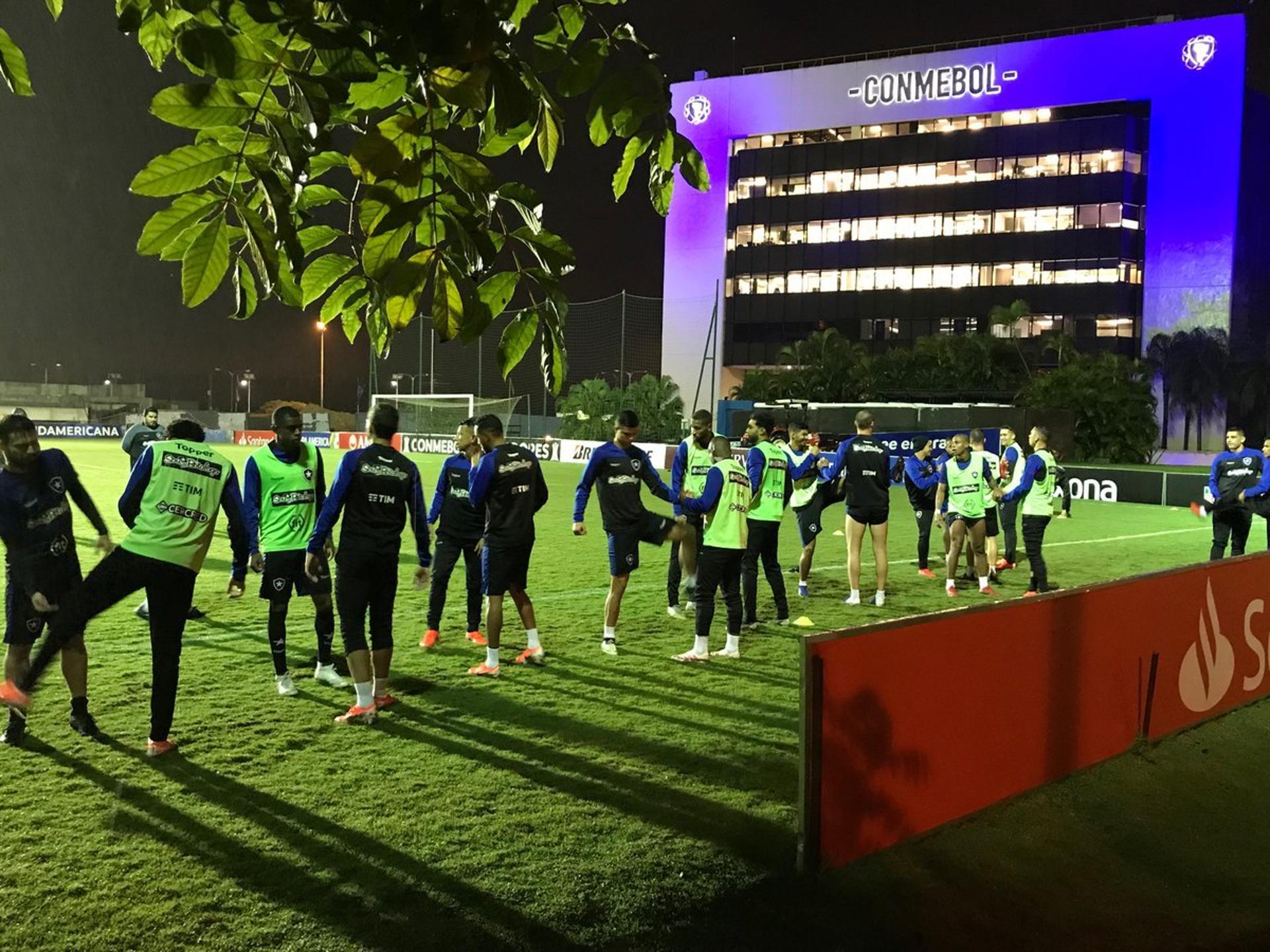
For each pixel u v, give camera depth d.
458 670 6.46
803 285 64.00
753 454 7.99
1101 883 3.79
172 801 4.04
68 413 64.38
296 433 5.74
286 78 1.22
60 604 4.70
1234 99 52.84
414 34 1.24
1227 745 5.34
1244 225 55.50
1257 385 52.09
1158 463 53.38
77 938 2.91
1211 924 3.56
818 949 3.09
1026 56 57.41
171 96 1.20
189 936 2.94
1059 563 12.80
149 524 4.50
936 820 3.87
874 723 3.62
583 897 3.26
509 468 6.31
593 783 4.35
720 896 3.32
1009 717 4.20
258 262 1.24
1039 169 57.25
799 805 3.46
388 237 1.29
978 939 3.30
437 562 7.15
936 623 3.85
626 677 6.35
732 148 66.31
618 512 6.95
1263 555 6.13
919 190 60.69
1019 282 57.91
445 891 3.27
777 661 6.86
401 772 4.45
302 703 5.57
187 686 5.88
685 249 67.06
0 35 1.41
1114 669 4.84
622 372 46.16
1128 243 55.38
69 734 4.90
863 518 9.20
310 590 5.84
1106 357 40.72
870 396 50.44
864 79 61.44
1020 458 9.81
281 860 3.48
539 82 1.53
